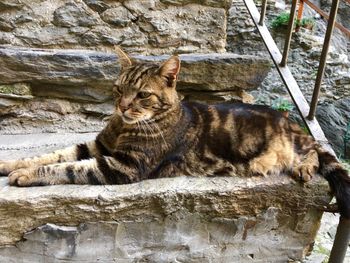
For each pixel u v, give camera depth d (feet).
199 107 4.67
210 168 4.45
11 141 4.93
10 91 5.05
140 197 4.19
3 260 4.22
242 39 9.34
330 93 9.79
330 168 4.44
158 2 5.57
